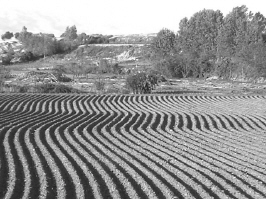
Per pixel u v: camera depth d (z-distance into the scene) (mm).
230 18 95625
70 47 116125
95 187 12875
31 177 13797
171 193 12375
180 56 73875
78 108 29984
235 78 68000
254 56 67062
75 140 19875
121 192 12695
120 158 16516
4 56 107562
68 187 13047
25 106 29781
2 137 19938
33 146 18281
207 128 24328
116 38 136500
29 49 117125
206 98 36438
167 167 15430
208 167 15734
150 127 23703
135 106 31547
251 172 15336
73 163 15664
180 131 23250
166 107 31406
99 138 20562
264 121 26578
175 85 54031
